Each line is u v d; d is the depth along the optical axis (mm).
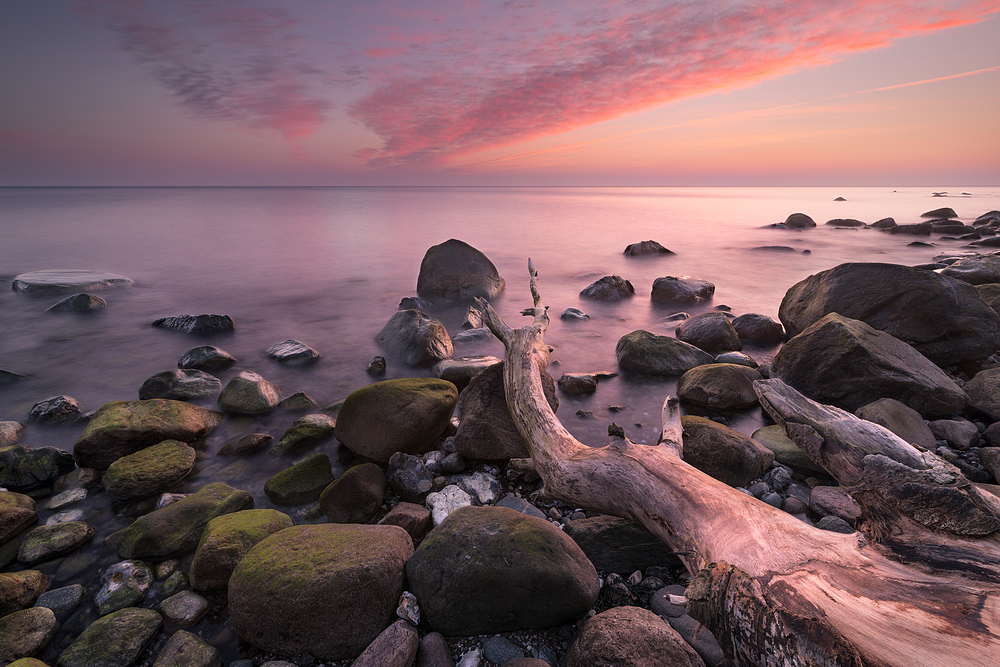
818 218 44031
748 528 2678
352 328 10406
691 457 4406
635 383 7148
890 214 49281
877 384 5523
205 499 3941
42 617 2959
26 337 9539
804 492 4258
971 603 1943
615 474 3402
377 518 4039
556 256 21344
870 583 2162
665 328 10289
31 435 5602
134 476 4332
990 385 5625
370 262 19688
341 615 2758
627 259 20469
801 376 6055
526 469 4500
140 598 3205
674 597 2578
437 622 2842
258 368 7875
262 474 4762
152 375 7180
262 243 25344
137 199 90938
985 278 9461
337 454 5090
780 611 2064
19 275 15258
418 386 5203
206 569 3189
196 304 12625
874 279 7184
